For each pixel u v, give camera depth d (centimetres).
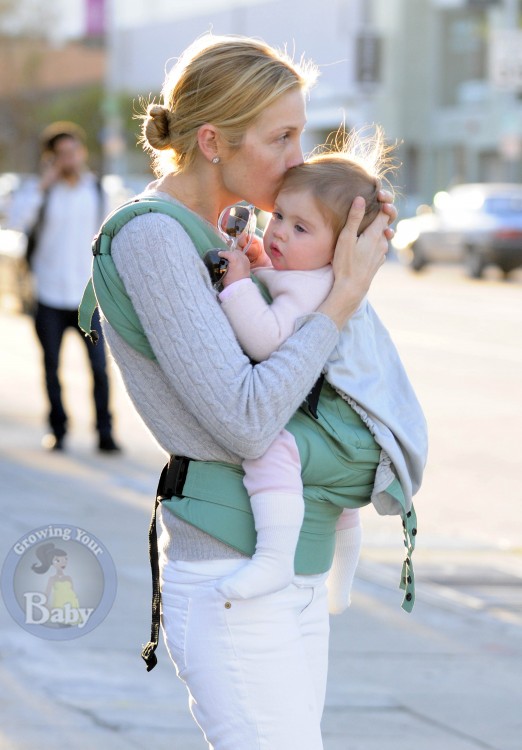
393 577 941
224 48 401
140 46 8012
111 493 1138
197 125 402
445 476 1299
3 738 618
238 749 390
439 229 4028
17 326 2589
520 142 5453
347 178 404
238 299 396
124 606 826
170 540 405
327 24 6362
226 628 390
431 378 1962
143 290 387
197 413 387
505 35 4659
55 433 1338
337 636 809
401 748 634
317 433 401
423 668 758
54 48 8825
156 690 702
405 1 6141
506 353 2267
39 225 1300
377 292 3447
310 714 396
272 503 389
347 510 435
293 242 406
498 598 901
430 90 6147
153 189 416
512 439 1495
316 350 391
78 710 664
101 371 1321
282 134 404
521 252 3819
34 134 8381
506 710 697
